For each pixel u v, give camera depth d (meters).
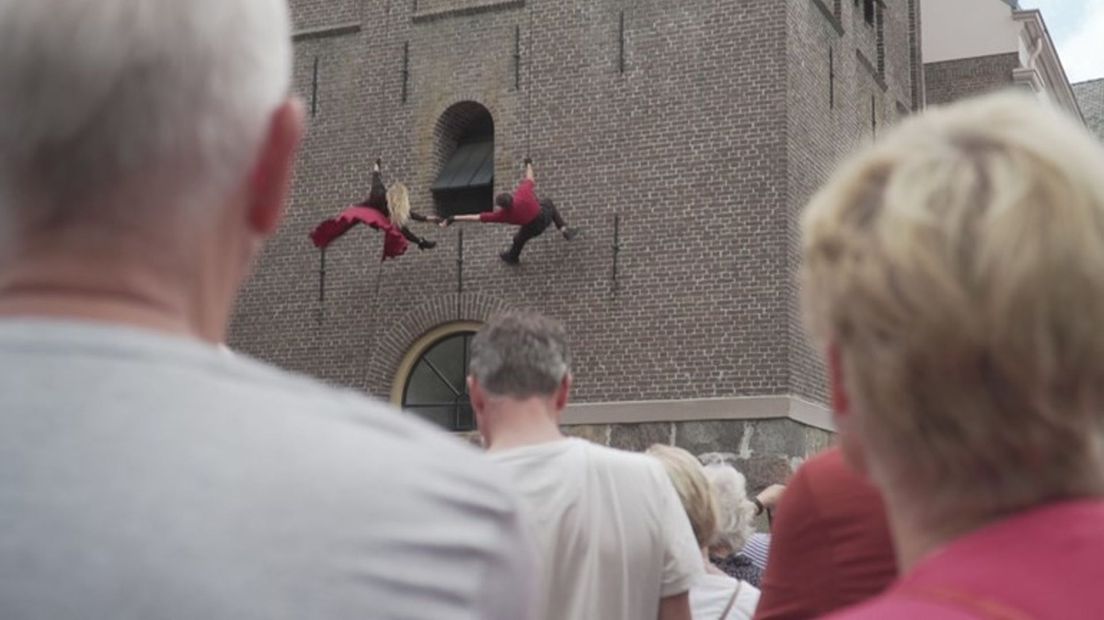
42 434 1.08
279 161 1.39
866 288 1.15
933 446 1.16
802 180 13.16
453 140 14.62
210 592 1.04
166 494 1.06
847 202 1.24
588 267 13.19
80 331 1.16
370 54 14.71
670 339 12.73
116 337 1.16
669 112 13.23
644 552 3.13
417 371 13.92
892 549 2.18
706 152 13.00
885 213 1.17
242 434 1.12
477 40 14.21
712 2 13.27
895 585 1.14
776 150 12.75
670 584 3.24
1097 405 1.14
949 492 1.17
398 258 14.01
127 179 1.20
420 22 14.54
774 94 12.86
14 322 1.17
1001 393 1.11
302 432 1.15
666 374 12.68
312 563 1.08
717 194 12.87
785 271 12.45
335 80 14.83
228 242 1.33
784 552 2.33
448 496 1.19
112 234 1.21
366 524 1.12
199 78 1.19
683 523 3.29
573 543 3.06
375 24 14.74
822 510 2.25
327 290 14.30
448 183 14.06
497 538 1.23
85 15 1.15
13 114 1.16
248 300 14.65
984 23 21.77
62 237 1.22
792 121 13.00
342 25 14.88
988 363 1.11
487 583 1.20
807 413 12.52
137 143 1.18
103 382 1.12
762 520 11.68
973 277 1.09
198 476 1.08
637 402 12.72
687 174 13.02
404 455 1.19
